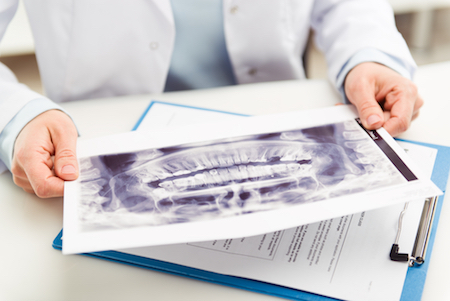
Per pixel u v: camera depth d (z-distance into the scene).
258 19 0.73
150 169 0.43
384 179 0.39
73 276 0.37
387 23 0.66
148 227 0.35
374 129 0.48
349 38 0.64
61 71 0.72
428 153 0.49
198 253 0.38
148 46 0.72
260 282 0.35
